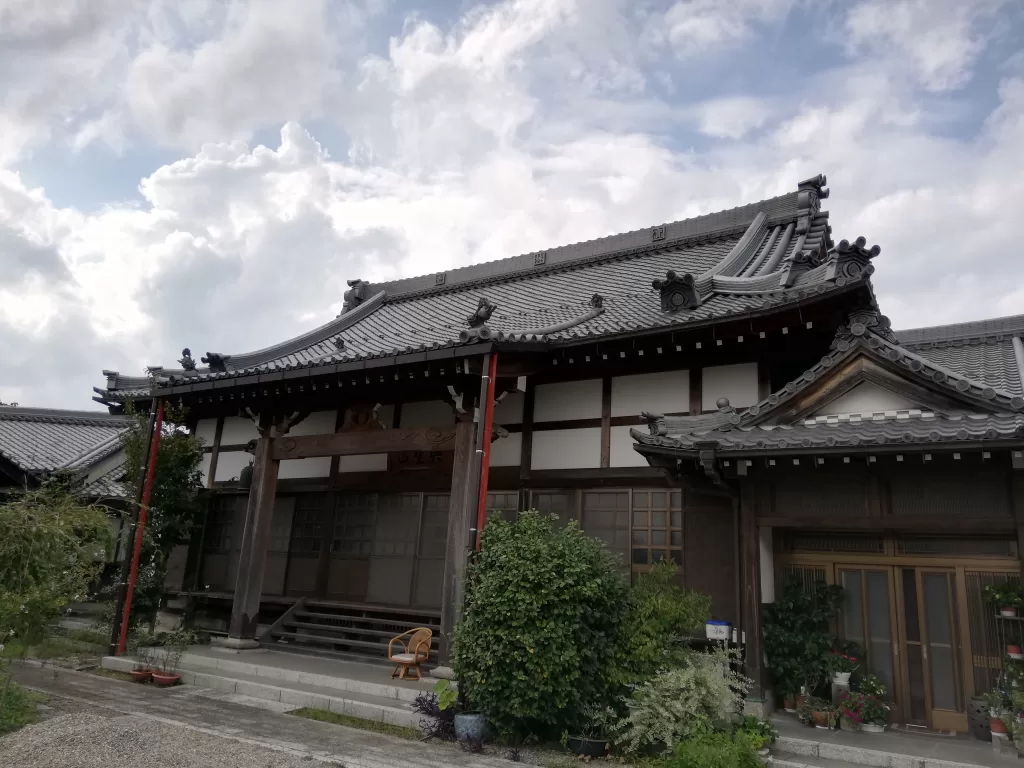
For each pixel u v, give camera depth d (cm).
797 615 870
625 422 1079
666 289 1059
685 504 998
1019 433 669
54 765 618
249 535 1223
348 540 1319
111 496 1717
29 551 743
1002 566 809
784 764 699
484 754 730
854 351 849
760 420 880
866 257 866
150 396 1411
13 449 1970
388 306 1955
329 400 1233
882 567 872
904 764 693
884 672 848
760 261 1288
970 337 1206
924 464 767
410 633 1132
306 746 731
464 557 977
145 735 714
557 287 1616
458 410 1056
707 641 904
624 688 771
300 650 1197
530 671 743
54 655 1177
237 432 1582
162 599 1386
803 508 827
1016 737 698
